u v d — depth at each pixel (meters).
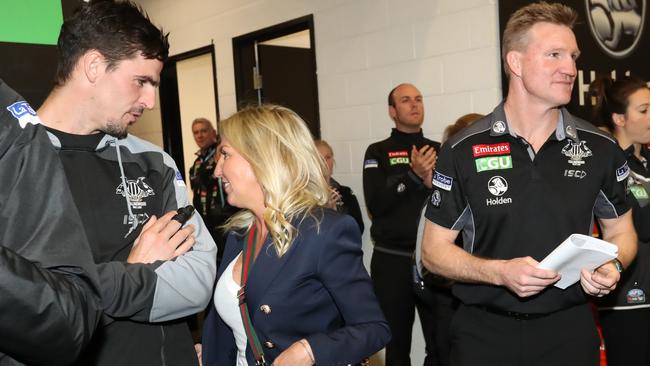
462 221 1.79
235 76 4.71
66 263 0.75
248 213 1.65
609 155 1.68
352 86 3.82
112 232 1.22
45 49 1.53
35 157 0.80
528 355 1.66
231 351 1.58
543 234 1.65
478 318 1.74
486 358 1.70
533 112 1.67
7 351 0.67
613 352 2.41
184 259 1.25
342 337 1.33
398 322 3.21
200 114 6.42
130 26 1.19
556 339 1.64
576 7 3.19
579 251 1.37
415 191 3.15
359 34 3.73
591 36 3.27
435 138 3.37
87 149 1.23
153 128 6.28
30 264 0.68
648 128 2.34
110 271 1.10
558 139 1.67
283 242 1.38
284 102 4.80
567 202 1.65
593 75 3.28
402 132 3.37
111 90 1.18
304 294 1.38
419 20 3.37
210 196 4.27
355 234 1.41
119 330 1.18
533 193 1.66
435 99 3.34
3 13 1.46
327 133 4.05
